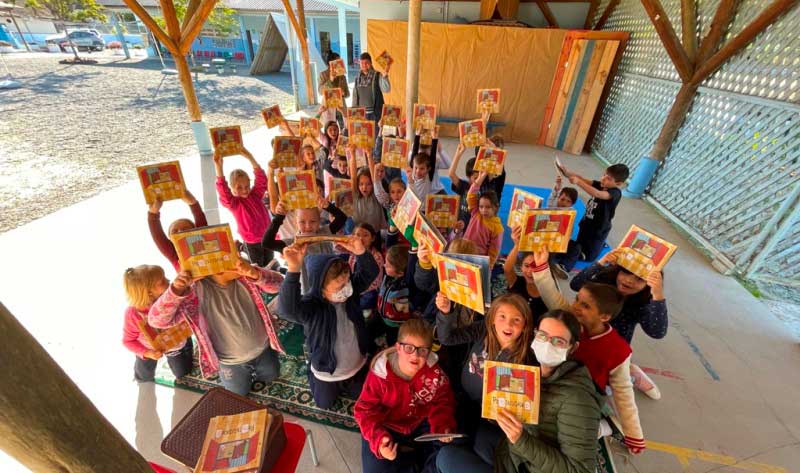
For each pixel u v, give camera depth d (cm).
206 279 238
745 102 507
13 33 2598
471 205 396
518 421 167
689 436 273
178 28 691
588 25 1057
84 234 502
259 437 174
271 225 329
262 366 289
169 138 956
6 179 673
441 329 237
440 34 966
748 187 485
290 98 1502
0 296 386
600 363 220
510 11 1034
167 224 530
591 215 433
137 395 290
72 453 83
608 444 262
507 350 203
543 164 881
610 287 215
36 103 1233
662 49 732
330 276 233
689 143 612
